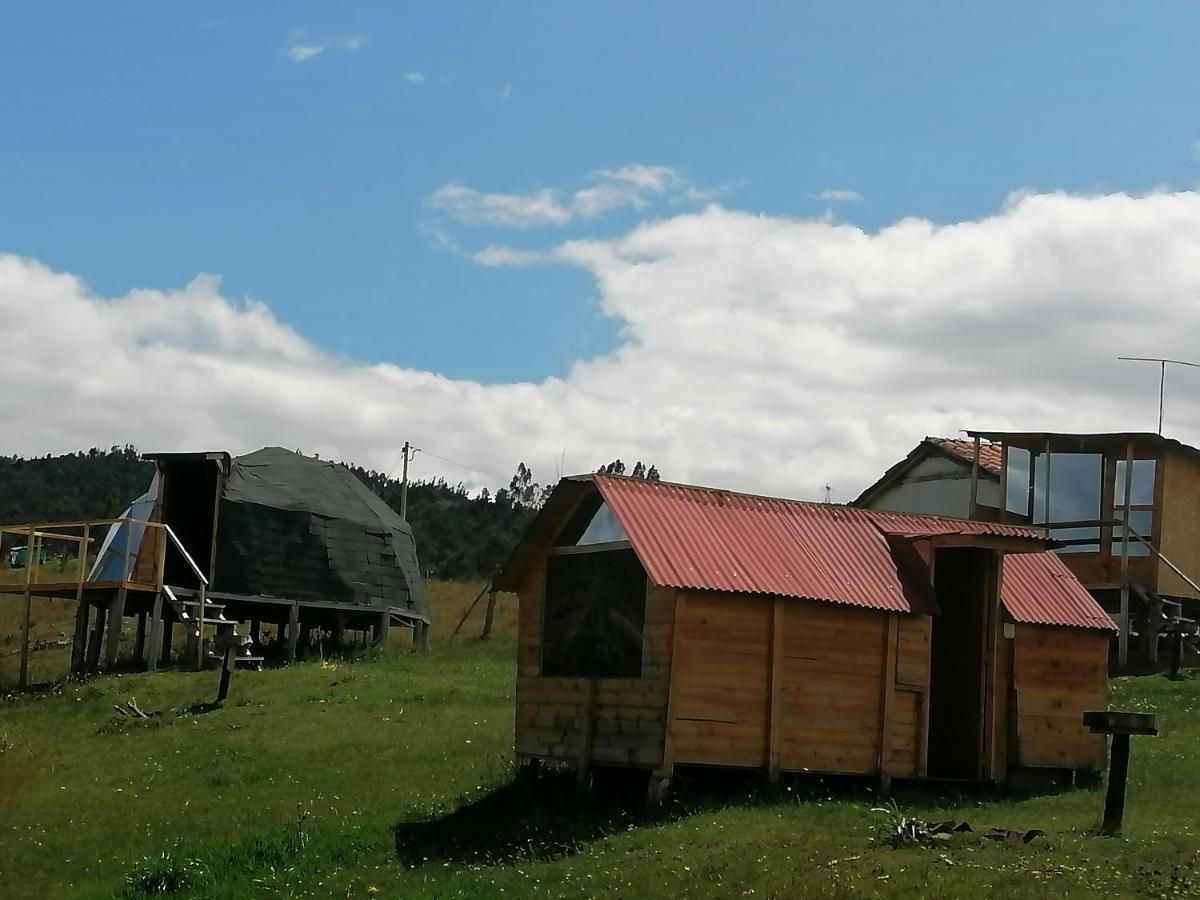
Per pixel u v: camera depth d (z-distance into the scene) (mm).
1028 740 23781
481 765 23844
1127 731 18125
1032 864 15828
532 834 19359
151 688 33188
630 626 21047
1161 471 37531
